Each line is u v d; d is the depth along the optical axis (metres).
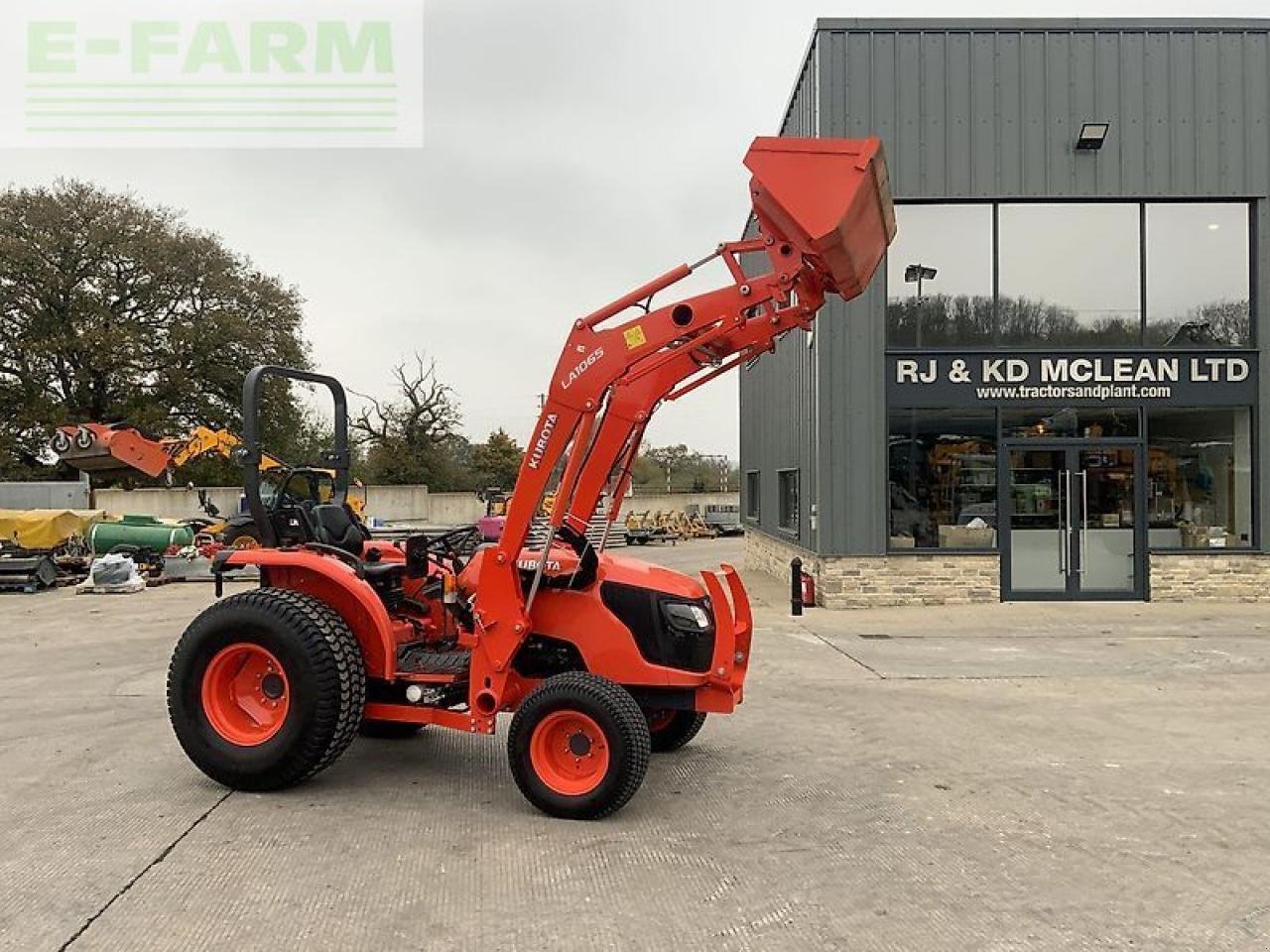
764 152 5.13
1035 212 13.53
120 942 3.66
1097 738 6.75
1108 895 4.16
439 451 48.06
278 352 37.06
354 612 5.78
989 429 13.44
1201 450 13.50
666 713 6.28
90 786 5.63
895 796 5.50
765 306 5.48
